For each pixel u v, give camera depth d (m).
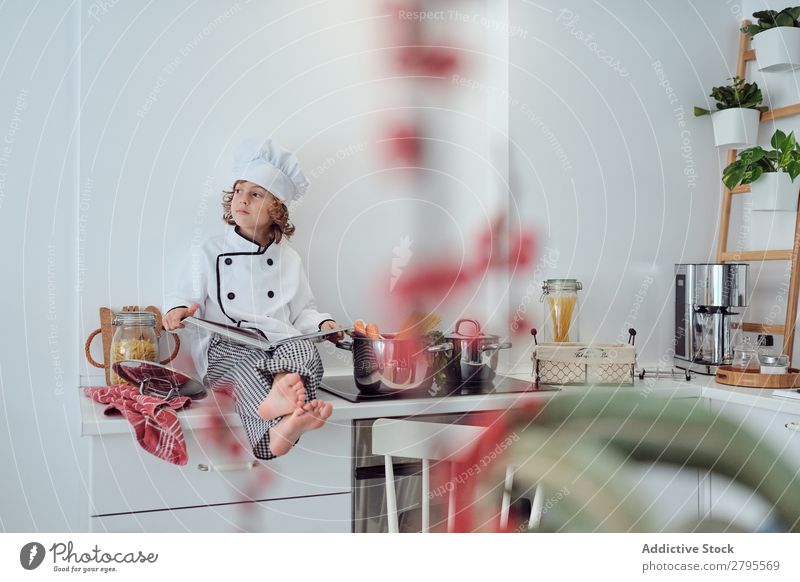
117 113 1.82
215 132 1.91
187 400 1.56
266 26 1.96
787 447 1.69
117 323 1.66
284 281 1.82
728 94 2.24
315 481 1.58
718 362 2.06
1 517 1.76
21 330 1.77
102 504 1.40
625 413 1.83
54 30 1.79
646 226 2.27
